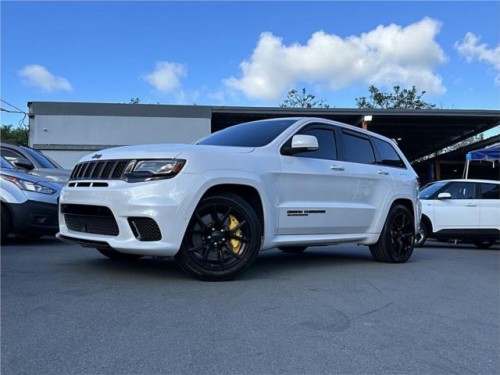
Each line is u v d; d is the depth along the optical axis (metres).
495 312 4.32
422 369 2.98
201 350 3.12
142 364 2.88
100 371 2.77
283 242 5.53
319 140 6.18
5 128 40.69
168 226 4.55
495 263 7.75
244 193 5.29
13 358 2.92
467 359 3.17
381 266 6.71
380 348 3.30
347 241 6.46
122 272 5.30
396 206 7.14
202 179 4.73
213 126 26.14
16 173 7.77
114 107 22.36
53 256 6.36
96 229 4.90
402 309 4.30
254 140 5.68
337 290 4.93
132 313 3.82
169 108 22.62
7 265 5.63
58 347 3.10
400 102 52.09
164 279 5.00
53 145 22.05
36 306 3.92
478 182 11.77
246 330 3.53
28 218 7.48
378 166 6.97
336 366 2.97
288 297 4.52
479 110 23.14
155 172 4.63
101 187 4.77
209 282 4.92
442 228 11.52
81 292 4.39
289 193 5.60
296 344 3.30
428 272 6.36
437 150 33.25
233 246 5.03
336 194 6.17
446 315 4.17
